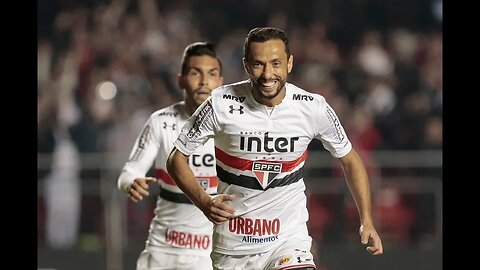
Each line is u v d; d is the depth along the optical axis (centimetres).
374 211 4519
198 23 6238
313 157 4528
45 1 6134
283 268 2167
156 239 2734
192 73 2689
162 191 2733
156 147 2733
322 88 5569
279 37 2111
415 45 5944
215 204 2112
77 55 5850
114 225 4606
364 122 5100
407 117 5369
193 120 2206
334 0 6281
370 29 6141
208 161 2664
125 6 6172
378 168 4534
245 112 2173
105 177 4634
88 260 4609
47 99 5534
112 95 5559
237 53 5934
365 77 5638
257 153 2186
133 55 5891
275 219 2227
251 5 6347
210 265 2708
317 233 4522
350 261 4500
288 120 2177
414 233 4525
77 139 5194
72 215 4666
